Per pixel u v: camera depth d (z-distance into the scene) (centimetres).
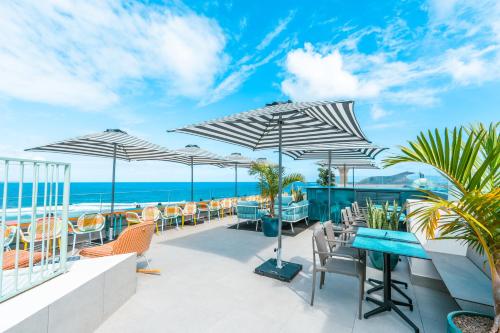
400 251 246
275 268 373
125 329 234
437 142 182
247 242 561
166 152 649
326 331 233
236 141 448
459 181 182
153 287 324
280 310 269
